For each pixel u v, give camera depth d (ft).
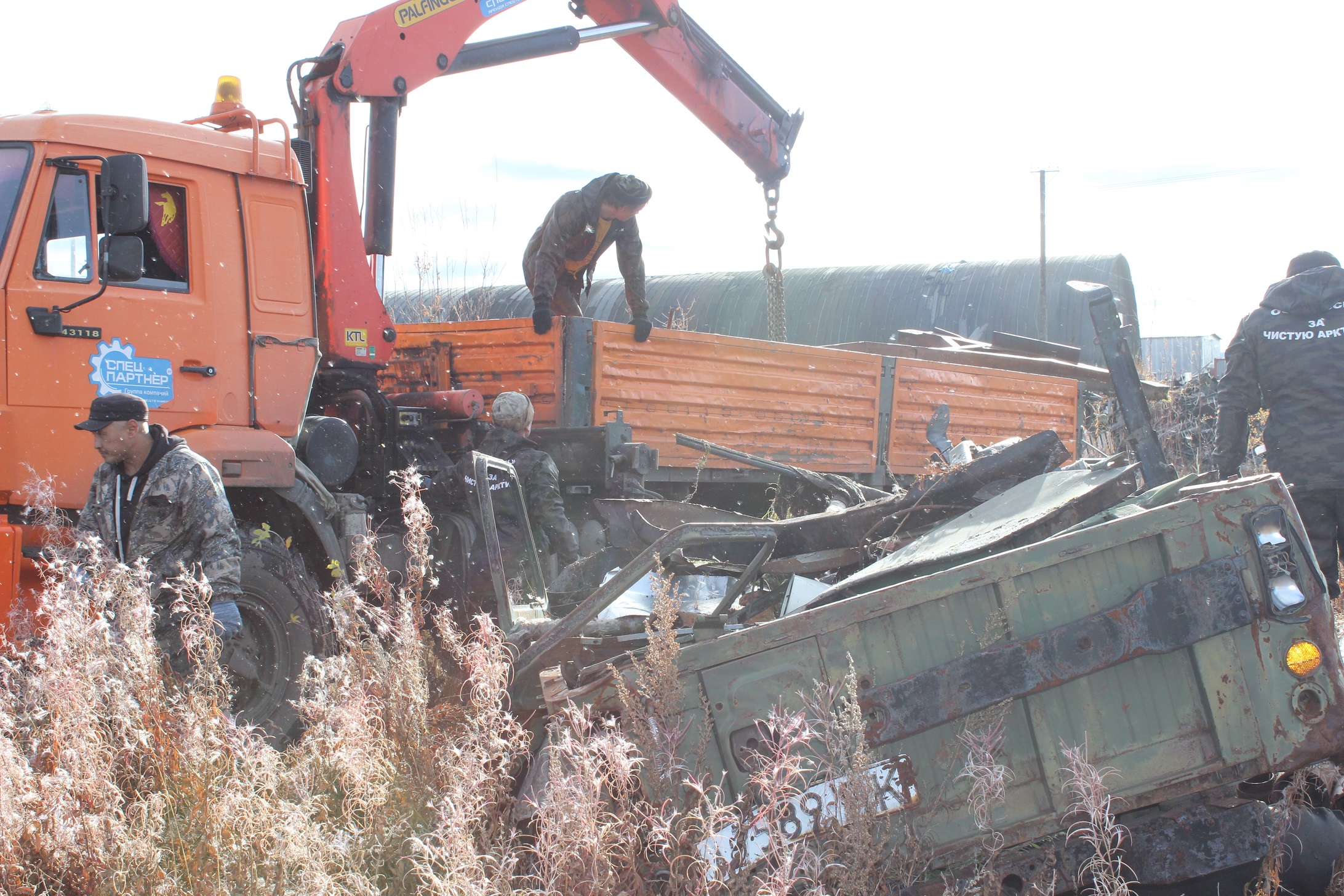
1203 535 9.24
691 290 105.81
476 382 24.98
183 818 9.63
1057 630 9.25
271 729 14.43
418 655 11.18
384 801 9.79
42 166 13.88
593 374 23.45
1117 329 11.25
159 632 12.69
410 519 12.57
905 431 31.50
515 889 8.71
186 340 15.12
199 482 12.42
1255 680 9.11
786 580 14.12
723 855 8.97
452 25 21.20
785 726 8.84
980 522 12.02
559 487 21.88
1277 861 8.87
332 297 18.81
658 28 25.90
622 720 9.71
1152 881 9.15
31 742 9.84
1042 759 9.32
